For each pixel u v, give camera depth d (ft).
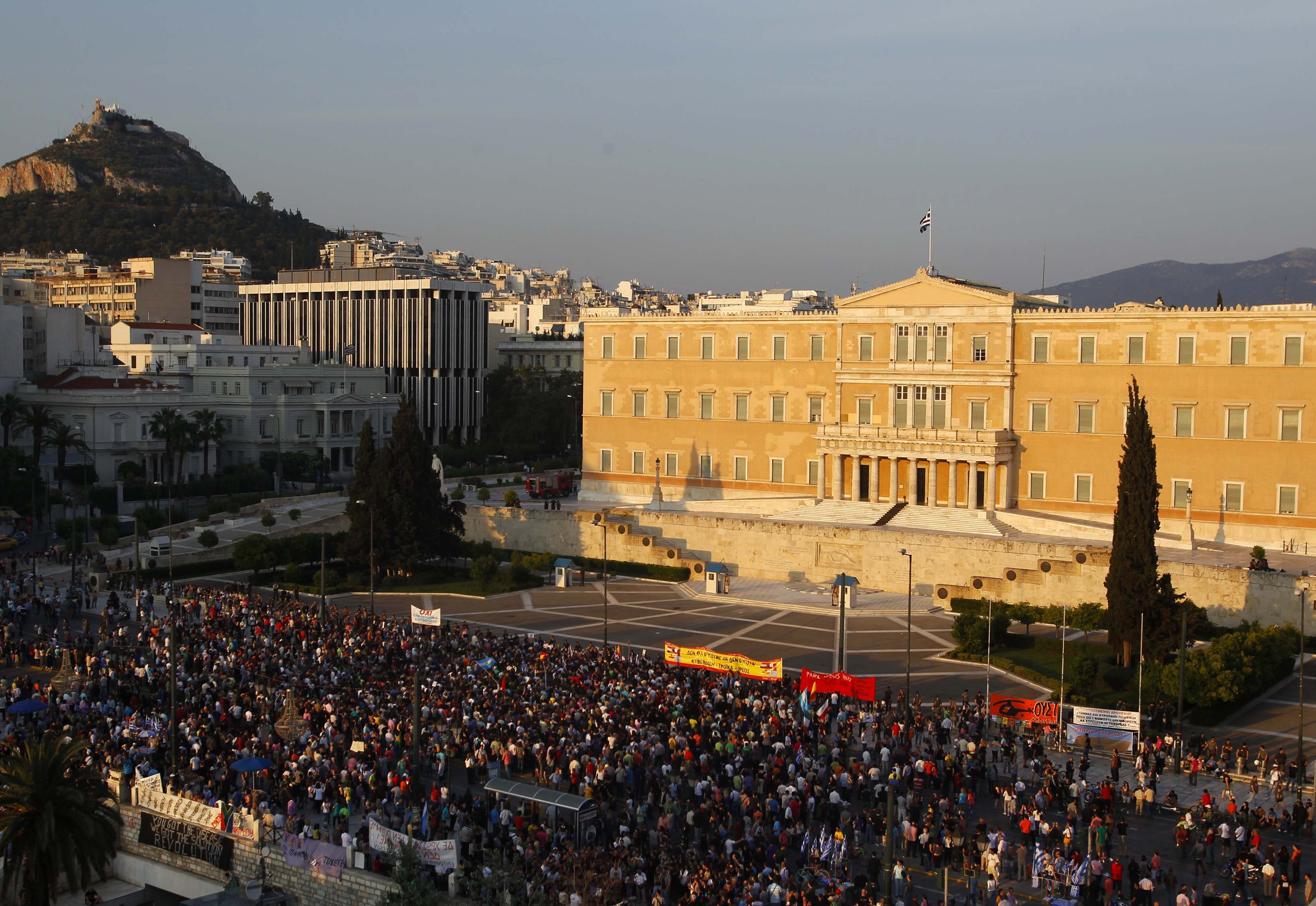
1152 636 304.50
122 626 349.20
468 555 469.16
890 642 348.18
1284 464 408.67
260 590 425.28
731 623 372.79
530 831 189.78
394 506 438.40
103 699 264.52
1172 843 202.39
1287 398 406.82
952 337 468.75
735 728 236.43
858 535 426.92
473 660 287.28
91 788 205.67
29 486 543.39
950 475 461.78
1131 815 215.10
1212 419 420.36
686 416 534.37
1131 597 305.32
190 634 312.91
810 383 503.61
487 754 225.35
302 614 349.41
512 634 355.56
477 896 175.22
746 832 193.98
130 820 225.35
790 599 409.08
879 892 180.65
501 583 431.84
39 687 269.44
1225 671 265.13
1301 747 225.97
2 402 629.51
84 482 591.37
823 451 489.67
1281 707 284.00
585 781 210.38
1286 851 187.21
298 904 200.03
